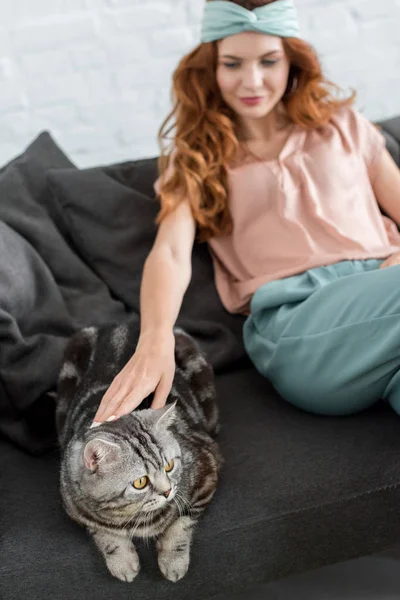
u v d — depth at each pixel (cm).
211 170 197
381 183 205
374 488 154
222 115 199
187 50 274
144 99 275
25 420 176
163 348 162
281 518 150
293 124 204
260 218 197
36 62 261
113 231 202
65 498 149
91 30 262
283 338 172
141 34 268
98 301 194
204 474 152
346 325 162
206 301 202
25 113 265
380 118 302
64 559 143
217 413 175
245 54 186
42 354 176
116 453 138
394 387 165
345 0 283
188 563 146
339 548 157
